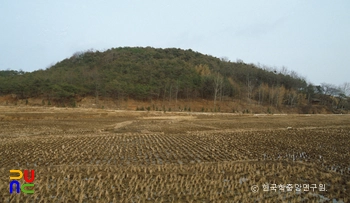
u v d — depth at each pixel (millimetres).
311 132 25328
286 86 91500
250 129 28609
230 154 15227
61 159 13758
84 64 86062
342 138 21672
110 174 10977
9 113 38188
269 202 8266
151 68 80500
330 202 8398
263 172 11547
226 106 71312
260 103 77062
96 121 36500
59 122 33750
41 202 8195
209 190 9297
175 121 38469
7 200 8297
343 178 10781
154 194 8898
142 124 34000
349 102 88688
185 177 10758
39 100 58875
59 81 64188
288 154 15398
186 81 73500
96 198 8555
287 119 43656
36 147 16797
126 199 8234
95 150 16109
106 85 64375
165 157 14516
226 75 90125
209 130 27906
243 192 9156
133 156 14688
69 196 8641
